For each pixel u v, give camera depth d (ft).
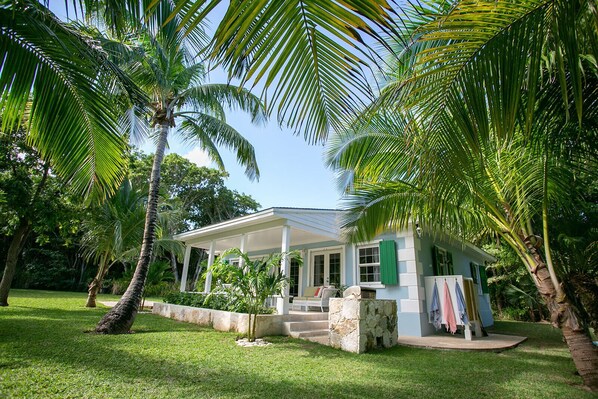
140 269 23.66
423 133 7.53
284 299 25.75
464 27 5.67
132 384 11.29
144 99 11.97
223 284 24.08
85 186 11.50
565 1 5.29
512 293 54.19
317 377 13.32
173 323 28.27
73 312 31.12
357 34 3.78
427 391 12.05
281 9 3.75
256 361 15.57
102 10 10.20
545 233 13.74
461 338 25.53
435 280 27.58
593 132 10.43
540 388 12.87
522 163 13.57
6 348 14.98
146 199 44.78
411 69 7.22
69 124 10.34
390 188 16.60
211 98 27.30
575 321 13.38
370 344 19.69
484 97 6.04
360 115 6.16
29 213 32.76
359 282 31.89
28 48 9.28
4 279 33.81
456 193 13.56
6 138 31.68
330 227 32.50
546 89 9.45
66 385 10.76
